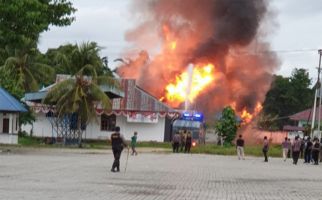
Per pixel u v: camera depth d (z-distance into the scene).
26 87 65.62
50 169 24.61
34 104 57.44
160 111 60.53
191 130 61.84
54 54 82.12
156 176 23.19
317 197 17.62
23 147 46.28
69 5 37.94
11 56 65.25
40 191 15.75
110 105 51.22
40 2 36.50
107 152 43.03
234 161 39.62
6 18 35.16
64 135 52.56
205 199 15.50
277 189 19.88
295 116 93.88
